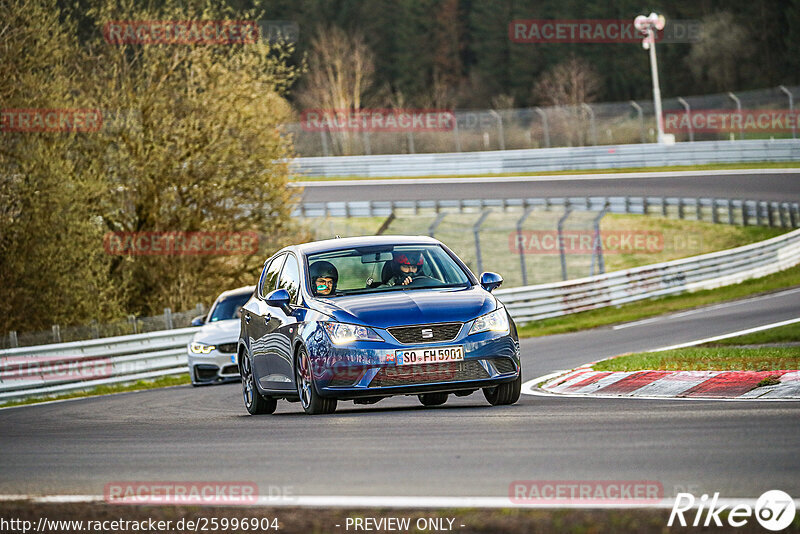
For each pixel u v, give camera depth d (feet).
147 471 75.20
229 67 322.14
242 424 104.83
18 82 282.56
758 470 63.10
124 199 318.65
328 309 106.32
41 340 215.92
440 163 609.83
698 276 335.26
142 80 315.37
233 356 189.47
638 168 575.38
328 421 99.81
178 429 104.47
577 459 69.56
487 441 79.41
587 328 272.10
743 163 552.41
